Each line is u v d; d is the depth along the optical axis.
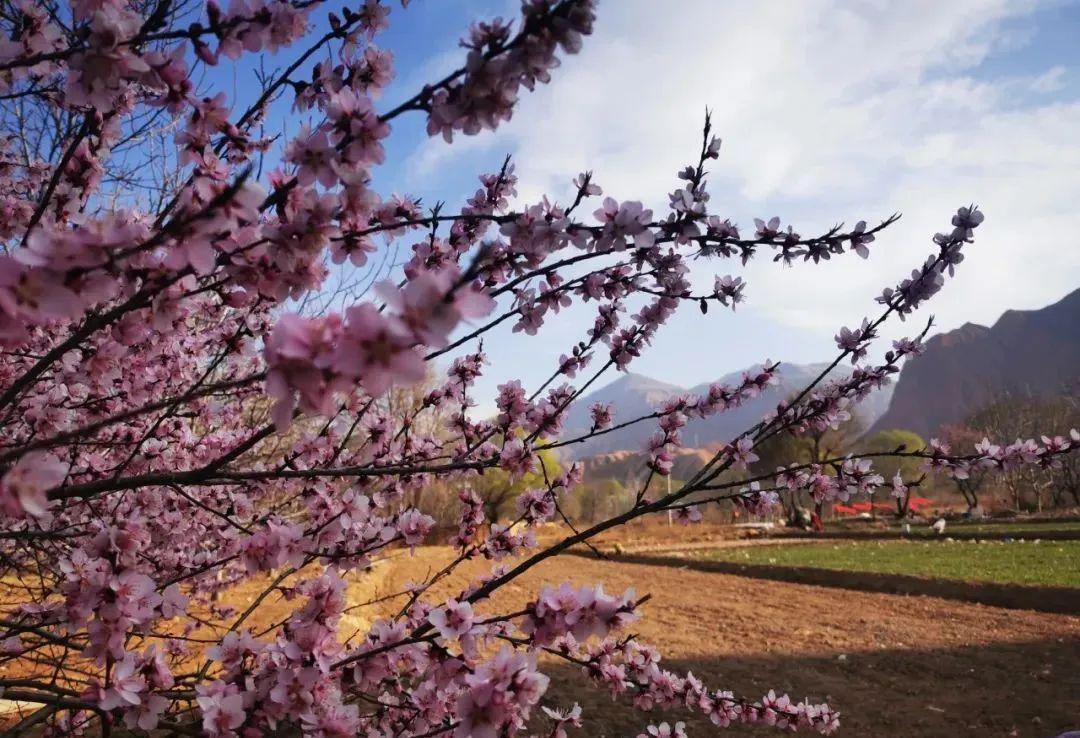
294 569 2.58
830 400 2.62
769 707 2.79
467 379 3.04
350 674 1.93
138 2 2.31
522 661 1.46
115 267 1.25
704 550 25.75
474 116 1.31
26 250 0.96
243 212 1.12
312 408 0.93
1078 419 41.84
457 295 0.90
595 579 16.98
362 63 1.83
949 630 10.43
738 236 2.03
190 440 3.24
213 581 4.33
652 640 9.86
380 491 3.04
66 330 2.82
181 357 3.09
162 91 1.62
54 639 1.86
